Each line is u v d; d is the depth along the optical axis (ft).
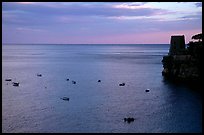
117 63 654.12
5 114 205.05
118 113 209.15
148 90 299.17
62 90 313.12
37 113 209.67
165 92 288.92
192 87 306.35
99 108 225.35
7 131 166.30
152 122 184.85
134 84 349.82
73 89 320.09
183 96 264.93
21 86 336.29
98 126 176.86
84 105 237.25
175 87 313.73
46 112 213.05
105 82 372.38
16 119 191.93
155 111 213.87
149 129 170.09
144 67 557.33
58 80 391.04
